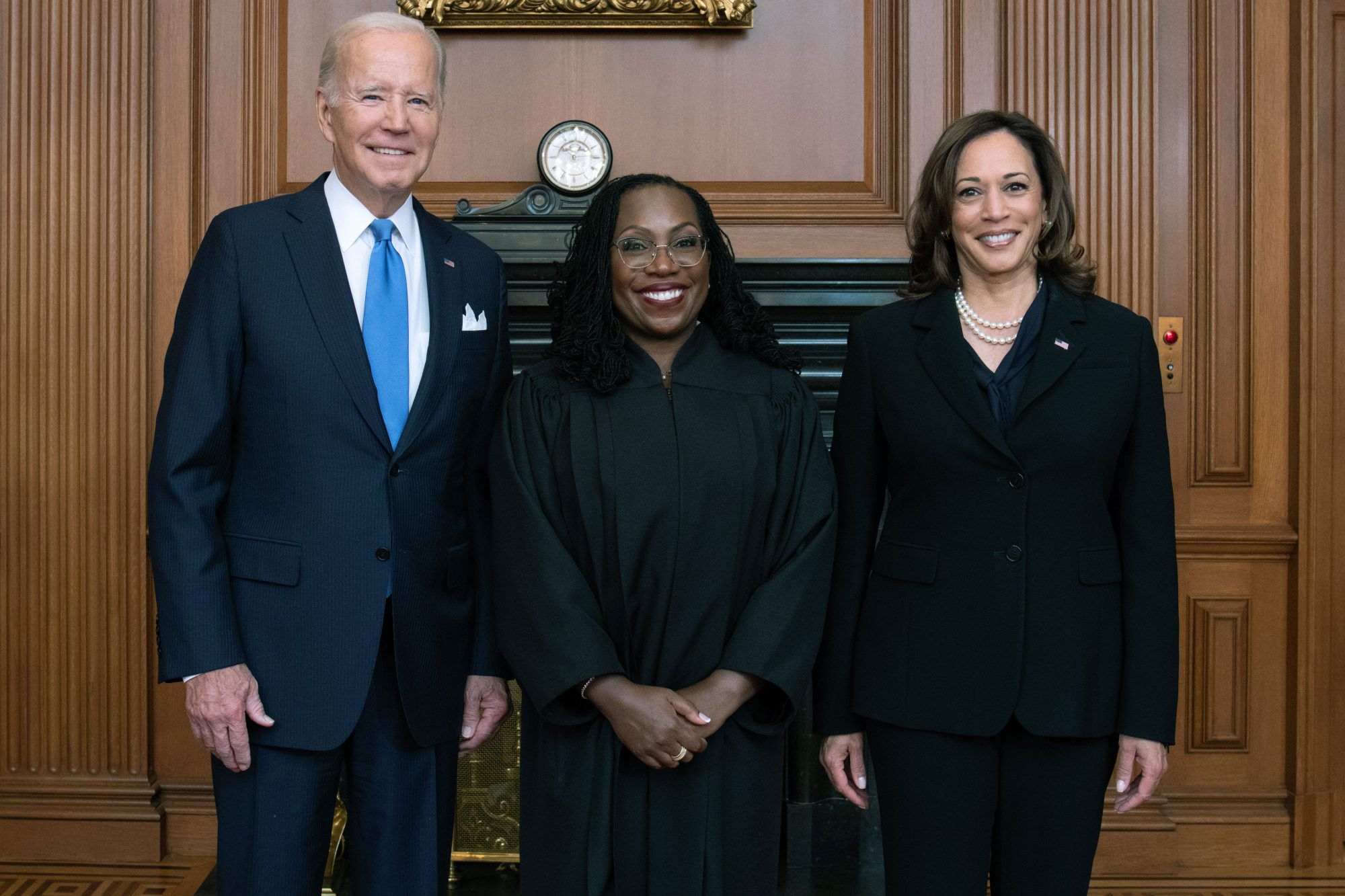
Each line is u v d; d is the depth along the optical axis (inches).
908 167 129.9
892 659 73.2
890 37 130.8
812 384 124.8
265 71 128.7
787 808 123.0
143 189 126.0
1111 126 127.2
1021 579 70.3
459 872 121.4
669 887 70.0
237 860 72.6
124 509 126.6
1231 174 128.5
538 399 74.7
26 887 118.8
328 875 115.0
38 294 125.8
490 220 121.1
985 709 69.8
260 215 75.0
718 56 131.5
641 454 72.0
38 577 126.6
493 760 122.0
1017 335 74.2
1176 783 130.1
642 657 71.9
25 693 127.2
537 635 69.8
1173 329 128.8
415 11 128.5
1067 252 76.0
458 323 77.2
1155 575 72.1
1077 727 69.3
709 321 79.2
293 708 71.7
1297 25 127.1
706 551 71.5
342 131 73.9
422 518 74.8
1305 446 127.5
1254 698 129.8
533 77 131.3
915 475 74.3
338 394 72.4
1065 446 70.6
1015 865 71.9
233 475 74.2
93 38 125.2
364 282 76.5
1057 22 127.4
